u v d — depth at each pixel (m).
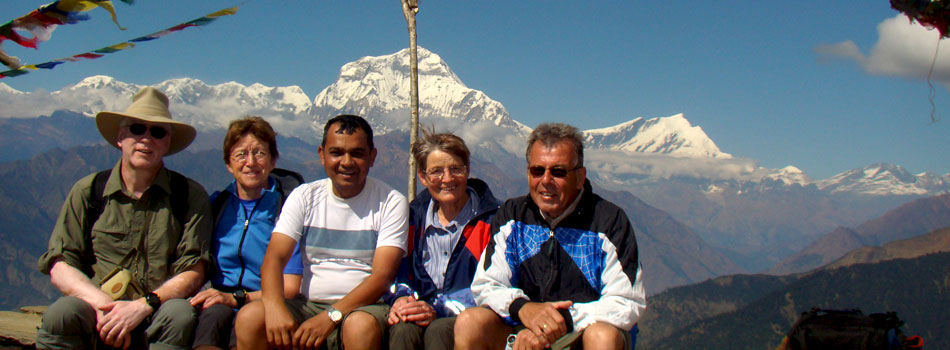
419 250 3.16
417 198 3.28
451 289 3.11
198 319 2.90
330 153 2.98
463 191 3.13
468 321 2.73
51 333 2.84
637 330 2.94
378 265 2.96
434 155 3.07
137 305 2.90
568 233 2.86
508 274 2.89
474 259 3.09
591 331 2.67
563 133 2.84
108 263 3.03
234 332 2.94
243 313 2.85
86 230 3.02
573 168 2.82
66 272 2.96
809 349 2.72
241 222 3.19
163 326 2.85
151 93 3.10
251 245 3.17
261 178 3.18
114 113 3.02
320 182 3.11
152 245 3.03
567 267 2.84
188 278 3.04
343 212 3.05
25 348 3.41
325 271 3.04
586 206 2.88
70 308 2.83
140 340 2.96
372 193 3.08
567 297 2.85
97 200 3.01
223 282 3.17
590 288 2.83
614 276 2.79
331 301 3.03
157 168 3.07
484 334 2.74
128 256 3.03
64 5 2.20
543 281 2.86
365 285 2.92
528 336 2.69
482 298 2.85
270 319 2.84
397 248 3.00
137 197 3.04
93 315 2.89
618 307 2.73
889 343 2.63
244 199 3.23
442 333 2.79
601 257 2.82
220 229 3.20
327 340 2.89
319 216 3.05
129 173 3.03
